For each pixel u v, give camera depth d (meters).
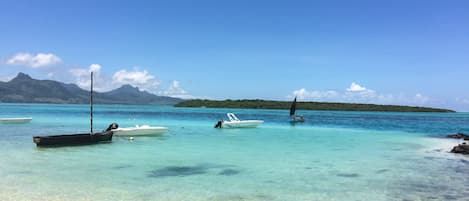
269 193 11.66
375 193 11.77
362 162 17.17
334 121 58.59
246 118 67.38
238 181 13.18
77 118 54.00
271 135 30.92
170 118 60.72
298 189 12.18
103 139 23.39
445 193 11.79
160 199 10.84
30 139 24.30
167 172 14.52
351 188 12.36
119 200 10.65
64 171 14.31
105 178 13.26
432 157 18.81
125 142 24.00
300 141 26.11
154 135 28.42
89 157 17.66
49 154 18.34
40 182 12.49
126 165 15.76
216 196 11.24
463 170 15.36
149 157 17.92
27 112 79.06
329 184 12.85
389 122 57.31
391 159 18.08
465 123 59.25
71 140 21.50
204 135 29.92
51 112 79.81
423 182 13.23
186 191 11.75
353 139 27.97
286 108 181.25
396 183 13.07
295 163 16.78
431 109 184.75
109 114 74.94
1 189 11.54
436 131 37.62
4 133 28.78
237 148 21.69
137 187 12.12
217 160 17.34
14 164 15.55
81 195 11.06
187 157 18.06
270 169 15.38
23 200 10.47
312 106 177.38
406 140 27.48
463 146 20.50
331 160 17.69
